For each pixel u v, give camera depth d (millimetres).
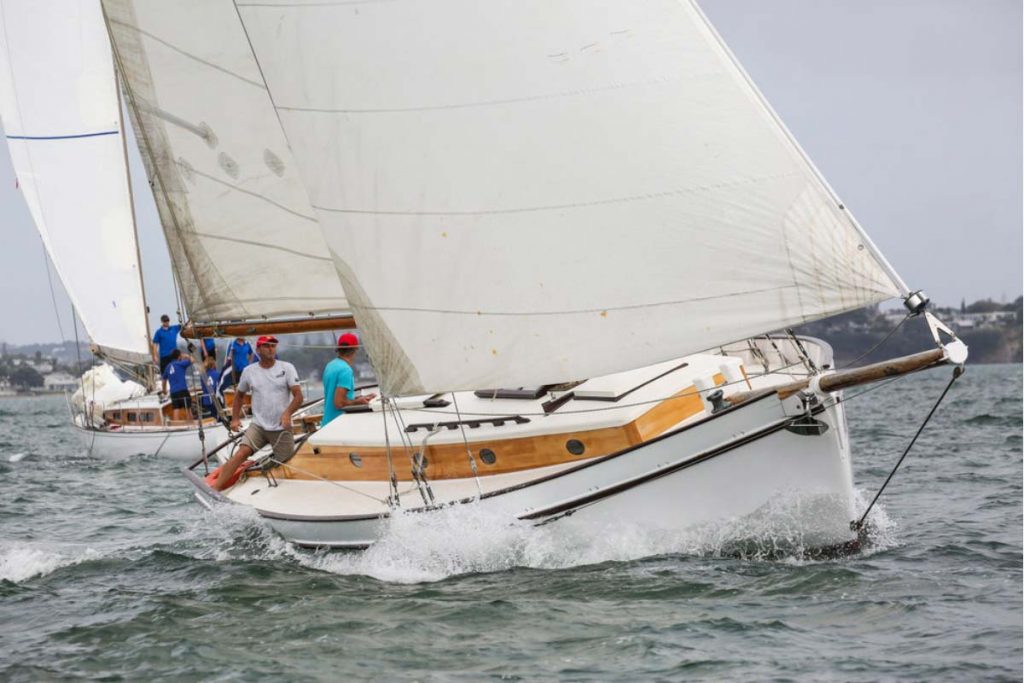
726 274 21234
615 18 21391
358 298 23688
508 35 21938
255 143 28484
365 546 24172
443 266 22938
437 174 22703
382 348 23688
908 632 18500
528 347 22625
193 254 29719
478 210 22516
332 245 23750
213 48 28125
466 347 23062
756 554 22828
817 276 20750
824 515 22609
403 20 22469
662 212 21422
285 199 28578
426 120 22609
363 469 26297
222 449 32188
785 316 21031
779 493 22359
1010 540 25047
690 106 21141
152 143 29297
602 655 17859
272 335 29906
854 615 19406
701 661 17375
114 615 21469
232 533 27031
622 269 21828
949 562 22969
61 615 21719
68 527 32531
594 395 24609
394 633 19406
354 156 23219
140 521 33250
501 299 22641
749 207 20984
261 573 24188
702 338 21500
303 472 27641
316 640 19266
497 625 19500
